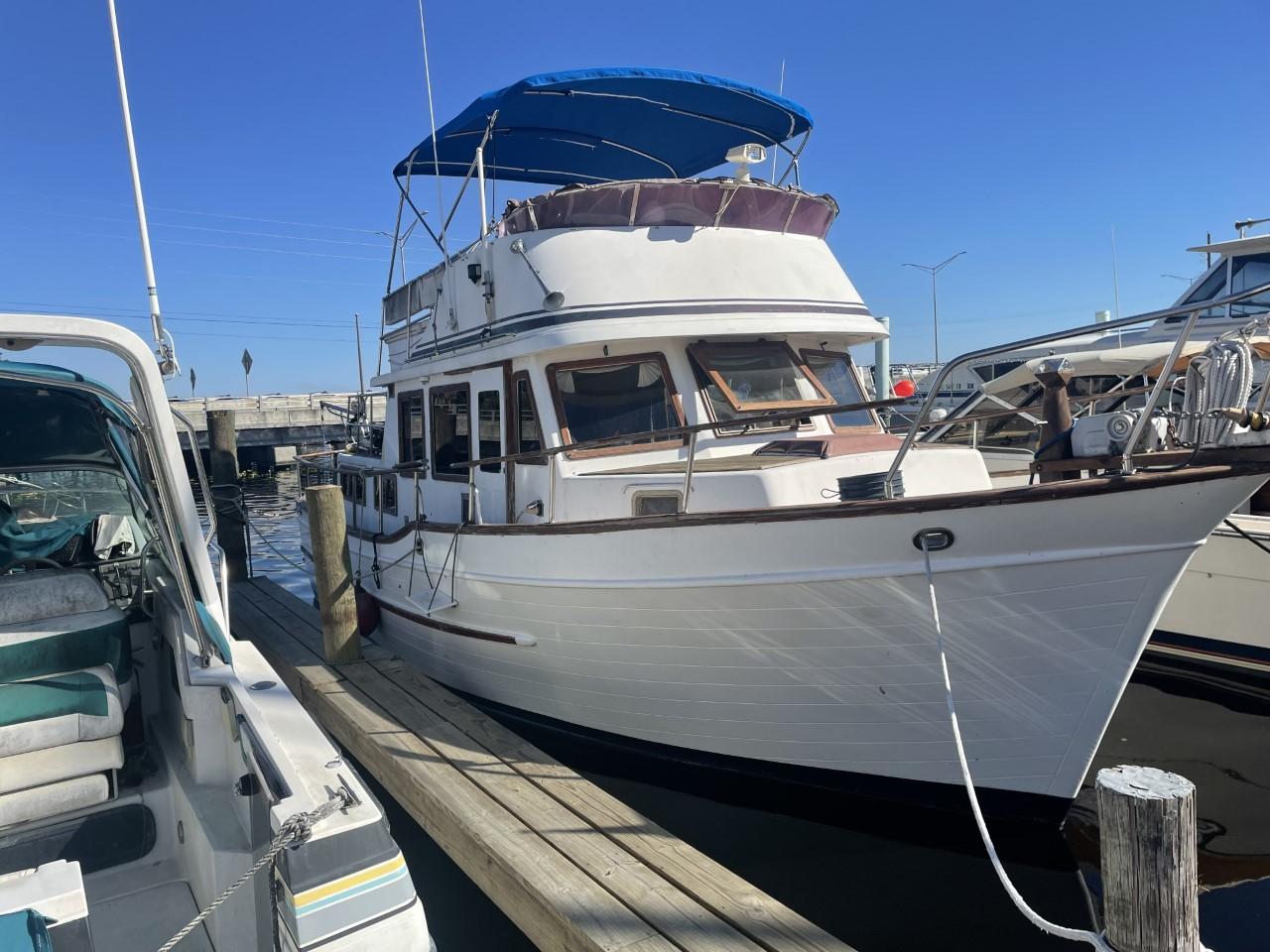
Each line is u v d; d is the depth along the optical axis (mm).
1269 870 4652
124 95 4023
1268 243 10953
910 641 4121
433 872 4883
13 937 2004
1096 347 12078
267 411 32031
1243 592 7094
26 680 3223
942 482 4992
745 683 4633
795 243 6289
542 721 5832
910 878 4543
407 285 7871
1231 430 3592
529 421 5875
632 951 3188
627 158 8203
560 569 5078
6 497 4406
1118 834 2453
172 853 3457
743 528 4281
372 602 7516
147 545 4469
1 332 2840
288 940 2441
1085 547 3725
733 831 5016
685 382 5707
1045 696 4039
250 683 3527
